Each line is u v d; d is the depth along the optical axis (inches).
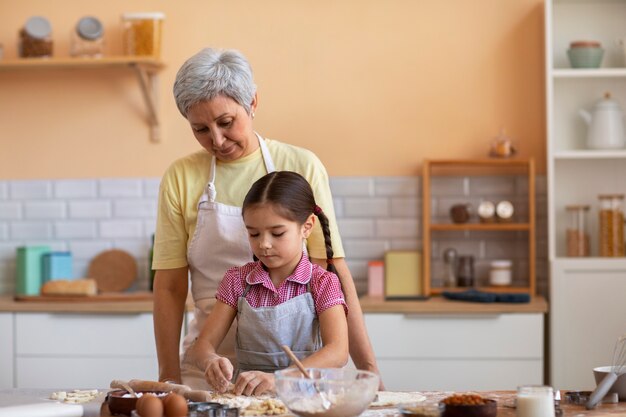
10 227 218.7
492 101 208.2
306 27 211.0
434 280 209.8
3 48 216.2
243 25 212.1
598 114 199.3
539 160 207.6
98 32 205.6
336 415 81.3
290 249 104.0
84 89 216.5
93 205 216.5
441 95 209.2
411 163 209.8
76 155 217.0
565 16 206.5
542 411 84.7
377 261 209.3
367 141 210.5
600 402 94.7
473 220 208.4
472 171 209.2
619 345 191.5
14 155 218.2
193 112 112.0
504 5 207.8
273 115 211.5
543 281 207.3
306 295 107.0
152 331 191.5
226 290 109.7
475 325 186.9
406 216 209.8
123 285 213.3
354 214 210.7
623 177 204.5
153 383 94.0
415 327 187.3
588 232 205.6
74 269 216.8
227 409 85.7
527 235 208.1
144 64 205.5
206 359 103.2
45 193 217.8
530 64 207.3
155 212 215.2
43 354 193.2
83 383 192.4
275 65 211.5
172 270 122.6
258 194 103.2
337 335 104.2
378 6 209.8
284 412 89.0
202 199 118.7
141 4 214.2
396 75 209.8
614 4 205.5
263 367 108.4
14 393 101.6
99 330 192.1
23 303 194.4
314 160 119.3
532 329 185.6
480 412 83.7
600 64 200.7
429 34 209.2
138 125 215.3
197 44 212.7
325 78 210.8
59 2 216.5
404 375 187.5
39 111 217.8
